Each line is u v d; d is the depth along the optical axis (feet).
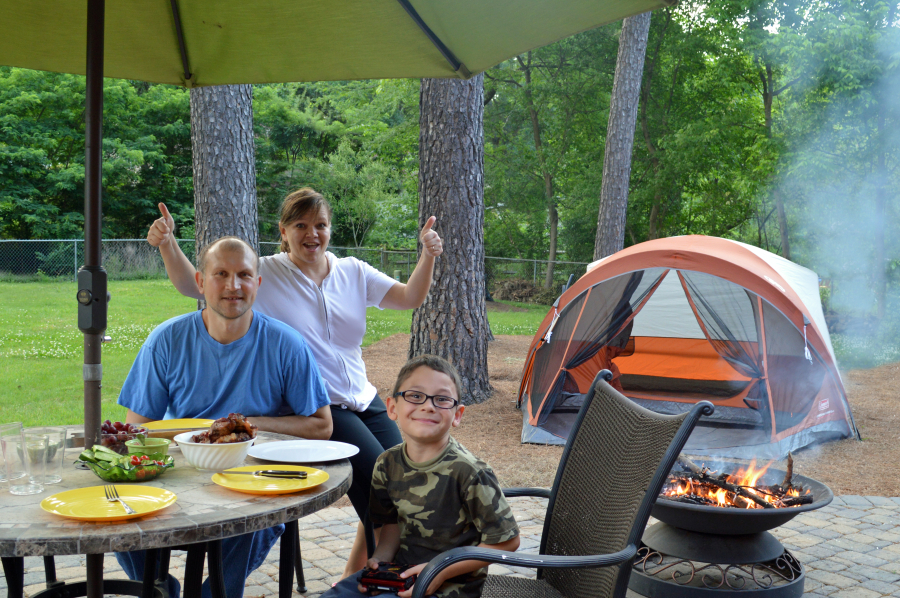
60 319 50.49
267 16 8.63
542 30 7.75
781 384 22.43
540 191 86.22
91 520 5.52
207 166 24.56
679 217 79.41
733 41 63.21
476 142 26.78
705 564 12.29
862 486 18.35
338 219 102.12
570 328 23.89
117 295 63.16
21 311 53.47
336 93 108.68
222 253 8.59
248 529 5.76
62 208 90.17
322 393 9.45
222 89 24.56
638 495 6.59
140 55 9.66
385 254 84.84
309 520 14.83
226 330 8.88
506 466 19.39
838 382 22.36
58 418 23.81
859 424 25.50
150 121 96.02
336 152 106.32
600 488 7.35
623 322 24.07
